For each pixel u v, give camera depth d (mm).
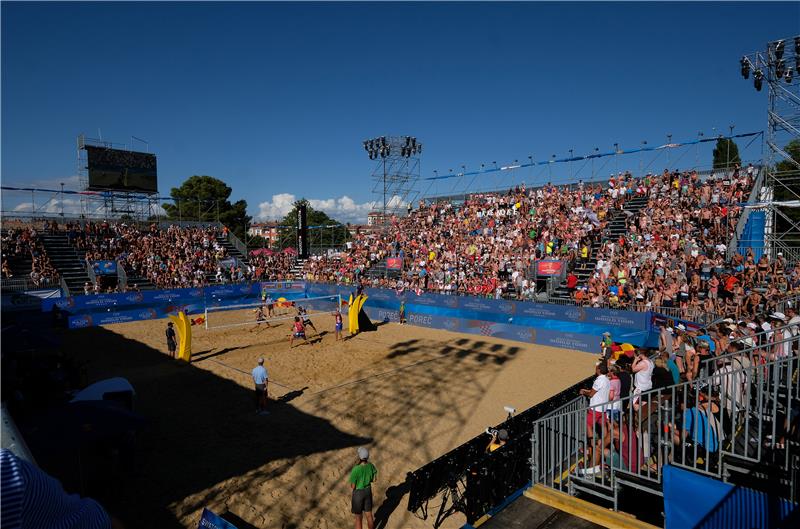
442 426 13156
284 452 11664
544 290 27547
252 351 21766
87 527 1578
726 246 23703
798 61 23531
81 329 27562
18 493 1314
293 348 22312
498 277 28469
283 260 45844
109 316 29203
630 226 28641
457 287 29516
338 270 39094
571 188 37438
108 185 43500
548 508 7430
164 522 8930
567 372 18203
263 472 10734
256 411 14164
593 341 21172
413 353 21219
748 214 24578
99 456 10070
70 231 38094
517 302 23688
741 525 6020
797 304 14000
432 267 33031
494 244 32344
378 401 15078
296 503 9609
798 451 6047
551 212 32969
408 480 9281
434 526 8938
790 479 5957
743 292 18781
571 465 8453
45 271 32531
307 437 12492
